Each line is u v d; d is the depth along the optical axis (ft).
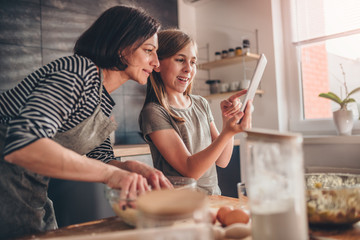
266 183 1.49
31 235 2.16
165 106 3.93
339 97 8.15
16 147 1.94
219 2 10.04
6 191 2.72
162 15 9.66
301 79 8.87
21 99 2.63
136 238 1.47
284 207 1.47
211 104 10.30
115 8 2.93
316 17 8.42
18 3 7.13
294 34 8.87
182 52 4.00
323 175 2.59
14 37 7.06
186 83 4.18
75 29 8.11
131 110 8.96
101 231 2.16
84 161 2.17
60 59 2.56
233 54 9.16
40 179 2.92
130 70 3.02
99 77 2.85
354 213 1.96
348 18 7.86
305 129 8.68
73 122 2.68
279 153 1.45
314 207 1.96
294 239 1.46
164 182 2.48
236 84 8.98
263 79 8.95
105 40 2.81
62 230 2.24
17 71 7.09
